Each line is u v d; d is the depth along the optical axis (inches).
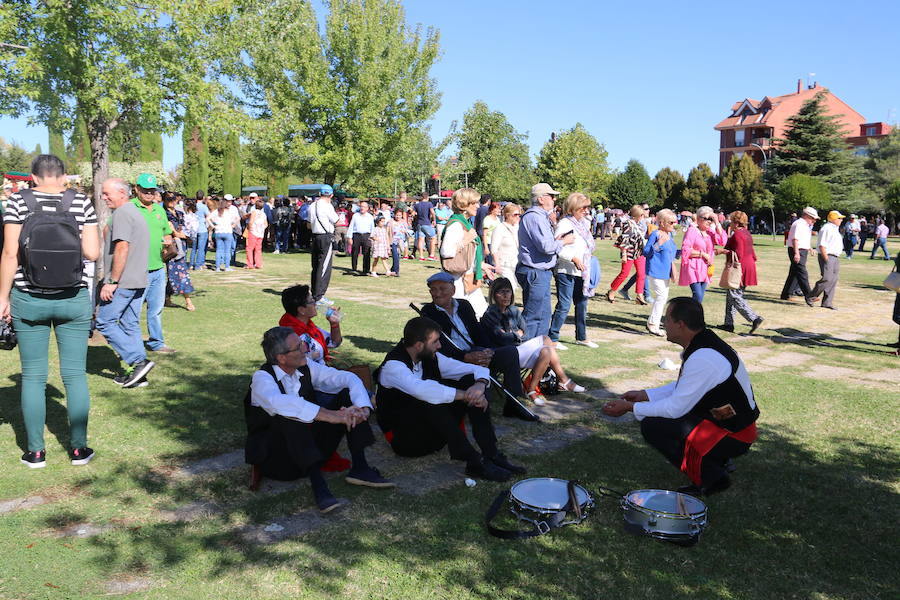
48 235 157.5
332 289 496.7
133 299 228.7
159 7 402.9
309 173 1121.4
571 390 239.6
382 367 175.9
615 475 169.0
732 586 120.1
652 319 358.9
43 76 378.6
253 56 912.9
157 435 188.9
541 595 116.3
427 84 1104.8
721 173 2490.2
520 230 268.8
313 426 159.8
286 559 126.1
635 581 121.2
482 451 170.1
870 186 2139.5
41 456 165.8
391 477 167.9
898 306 312.8
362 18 1021.2
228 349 288.4
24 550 126.9
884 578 123.6
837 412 224.2
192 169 2182.6
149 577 119.1
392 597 114.7
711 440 153.7
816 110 1916.8
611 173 2844.5
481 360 208.7
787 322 406.0
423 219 769.6
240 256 756.6
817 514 149.0
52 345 288.0
